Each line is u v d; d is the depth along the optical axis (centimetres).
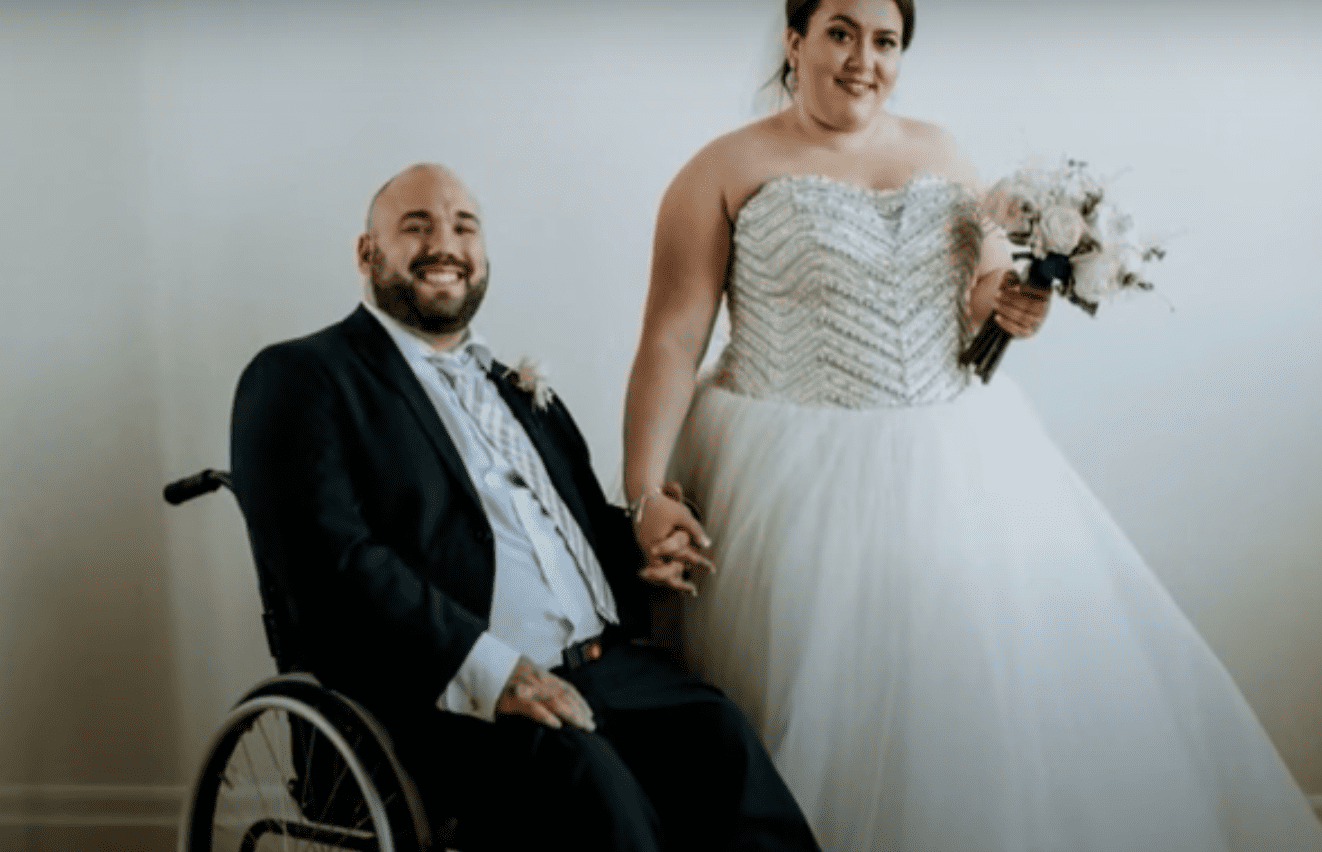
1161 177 279
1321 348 278
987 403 241
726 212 245
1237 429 281
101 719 288
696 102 284
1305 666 283
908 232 236
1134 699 219
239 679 290
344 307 287
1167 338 280
